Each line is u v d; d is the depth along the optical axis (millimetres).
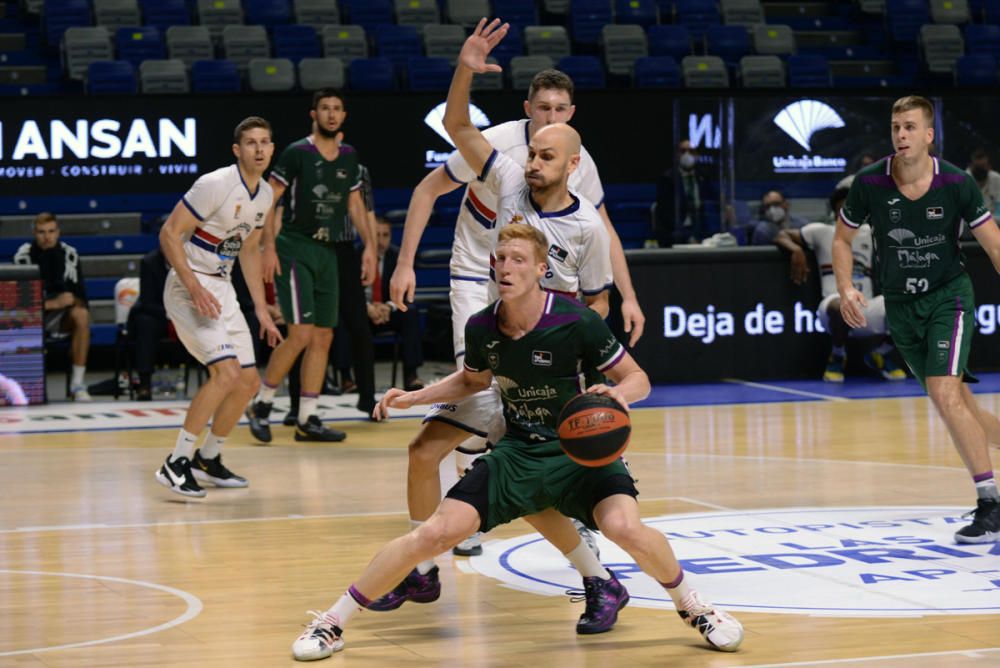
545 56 29875
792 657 7750
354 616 8875
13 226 24922
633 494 7895
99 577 10078
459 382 8297
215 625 8633
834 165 25188
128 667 7637
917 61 32469
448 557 10688
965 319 11477
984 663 7570
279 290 17266
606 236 9086
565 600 9297
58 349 25250
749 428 18156
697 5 33312
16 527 12062
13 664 7688
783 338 23359
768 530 11586
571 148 8805
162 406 20891
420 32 31188
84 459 16016
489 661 7797
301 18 31188
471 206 10727
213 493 13789
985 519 10953
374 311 21266
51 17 29875
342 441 17531
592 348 7871
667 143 26719
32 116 24609
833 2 34875
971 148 25703
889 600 9094
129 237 25859
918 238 11469
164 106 24969
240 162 13742
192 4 31094
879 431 17797
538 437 8086
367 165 25750
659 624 8609
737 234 24844
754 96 24875
